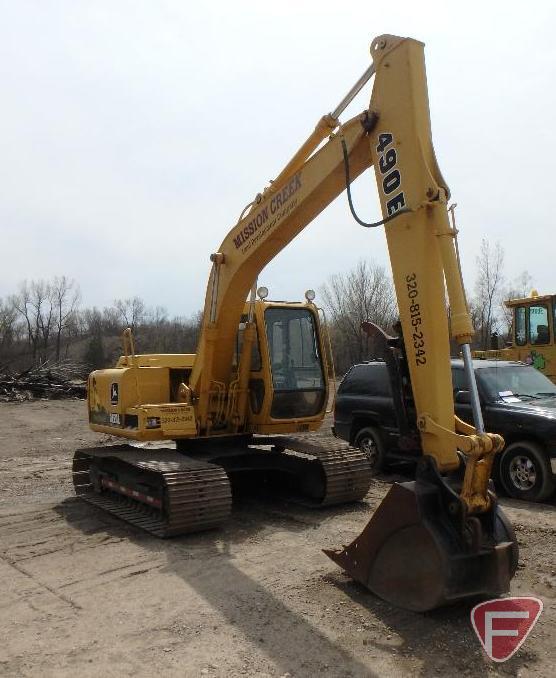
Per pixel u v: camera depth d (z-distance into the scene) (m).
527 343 12.43
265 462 8.80
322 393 8.58
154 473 7.14
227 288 7.46
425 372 4.59
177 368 8.65
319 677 3.73
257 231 6.91
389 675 3.75
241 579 5.41
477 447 4.15
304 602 4.84
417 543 4.42
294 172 6.31
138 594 5.11
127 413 8.06
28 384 27.61
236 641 4.21
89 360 56.28
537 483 8.18
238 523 7.35
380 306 36.94
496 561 4.26
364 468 8.12
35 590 5.22
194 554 6.15
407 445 4.81
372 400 10.51
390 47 4.84
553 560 5.81
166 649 4.11
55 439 15.80
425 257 4.56
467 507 4.19
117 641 4.24
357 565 4.97
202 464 7.24
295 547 6.34
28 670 3.85
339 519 7.46
